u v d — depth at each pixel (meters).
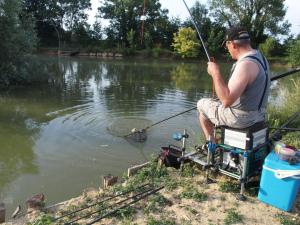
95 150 4.12
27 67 9.13
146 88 8.75
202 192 2.22
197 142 4.31
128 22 21.56
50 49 20.55
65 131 4.79
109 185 2.60
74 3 22.88
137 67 14.36
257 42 21.83
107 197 2.34
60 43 22.28
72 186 3.25
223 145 2.18
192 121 5.37
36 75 9.31
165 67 14.84
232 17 21.55
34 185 3.27
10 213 2.77
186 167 2.56
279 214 2.00
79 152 4.05
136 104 6.64
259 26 21.52
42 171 3.56
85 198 2.35
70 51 20.16
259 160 2.21
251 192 2.21
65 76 10.67
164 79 10.66
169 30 21.75
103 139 4.50
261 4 21.19
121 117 5.57
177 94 7.94
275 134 2.50
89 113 5.82
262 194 2.09
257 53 2.04
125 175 2.78
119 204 2.18
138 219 2.01
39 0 22.41
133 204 2.16
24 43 8.88
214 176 2.43
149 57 20.08
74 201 2.33
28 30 9.37
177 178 2.45
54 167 3.66
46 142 4.36
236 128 2.12
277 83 9.12
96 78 10.44
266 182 2.06
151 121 5.37
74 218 2.08
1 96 7.25
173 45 20.27
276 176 2.00
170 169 2.63
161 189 2.32
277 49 20.47
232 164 2.18
